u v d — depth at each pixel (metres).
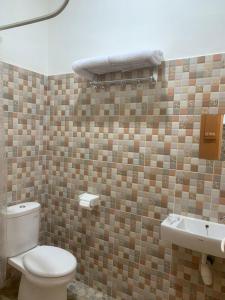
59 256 1.74
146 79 1.69
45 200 2.33
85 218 2.09
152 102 1.71
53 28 2.19
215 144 1.50
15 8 1.93
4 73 1.87
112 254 1.95
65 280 1.56
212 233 1.49
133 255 1.85
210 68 1.50
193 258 1.61
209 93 1.51
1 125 1.62
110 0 1.88
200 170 1.56
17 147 2.02
